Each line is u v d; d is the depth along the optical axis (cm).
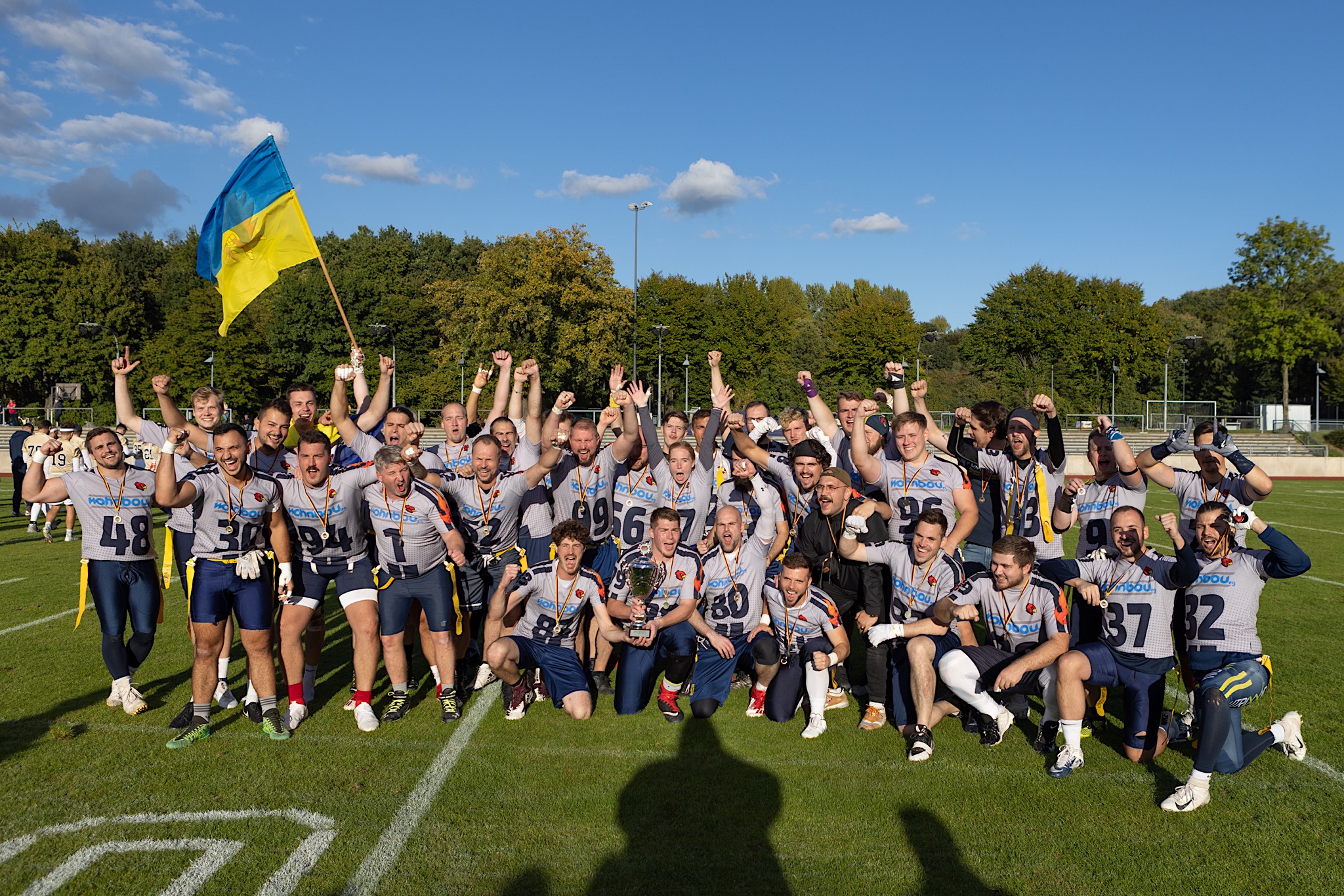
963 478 550
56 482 518
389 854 358
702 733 511
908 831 384
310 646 559
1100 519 584
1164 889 338
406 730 510
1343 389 5406
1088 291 6462
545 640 546
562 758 466
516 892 330
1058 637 472
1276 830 387
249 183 698
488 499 584
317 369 5591
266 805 404
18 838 369
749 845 370
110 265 5466
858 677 644
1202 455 553
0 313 5088
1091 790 432
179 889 331
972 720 517
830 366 6281
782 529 607
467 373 4688
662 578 543
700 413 679
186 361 5241
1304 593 937
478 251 7994
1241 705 420
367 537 535
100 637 714
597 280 4431
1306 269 4853
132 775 436
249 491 488
